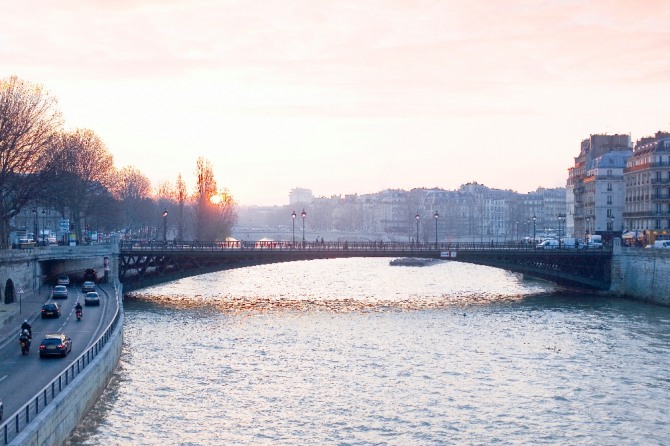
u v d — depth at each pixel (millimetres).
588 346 89062
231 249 133625
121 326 81500
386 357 83312
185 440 55312
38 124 126875
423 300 134250
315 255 133625
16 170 133125
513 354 84688
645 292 133125
